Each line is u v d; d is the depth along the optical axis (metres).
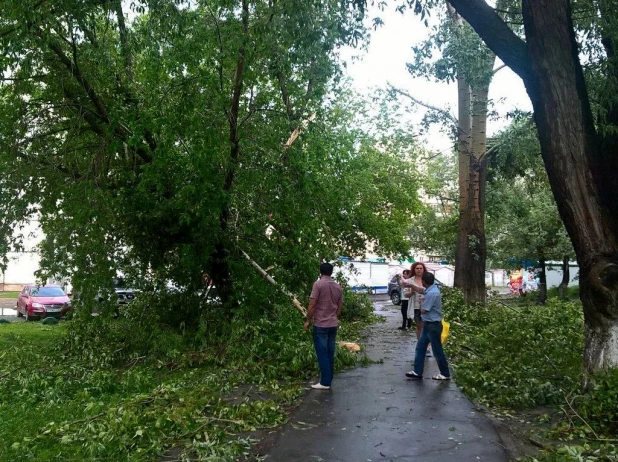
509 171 20.64
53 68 11.41
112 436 5.51
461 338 12.59
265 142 11.61
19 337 14.71
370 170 20.16
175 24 10.22
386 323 17.28
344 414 6.57
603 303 6.63
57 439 5.86
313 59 11.22
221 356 10.18
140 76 11.91
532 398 7.02
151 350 10.72
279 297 11.34
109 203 11.08
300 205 11.84
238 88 11.08
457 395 7.51
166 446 5.60
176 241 12.40
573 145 6.79
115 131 11.54
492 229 30.52
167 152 10.65
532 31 7.01
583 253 6.85
